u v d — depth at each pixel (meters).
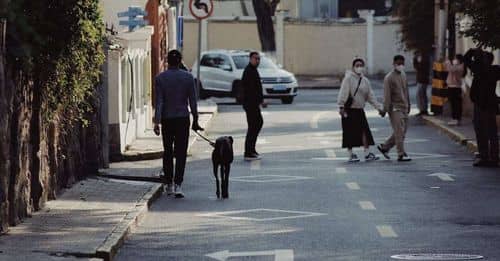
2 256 15.75
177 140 23.83
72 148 23.86
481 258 16.22
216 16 85.94
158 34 41.53
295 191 24.41
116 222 18.97
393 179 26.45
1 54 16.94
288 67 82.56
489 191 24.22
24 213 19.20
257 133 31.45
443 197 23.28
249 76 31.41
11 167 18.28
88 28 20.94
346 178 26.72
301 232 18.92
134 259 16.53
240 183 25.92
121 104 30.06
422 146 35.16
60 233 17.73
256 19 78.31
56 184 22.12
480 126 29.17
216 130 41.38
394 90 30.56
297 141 36.78
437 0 48.38
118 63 29.28
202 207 22.12
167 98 23.78
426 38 63.53
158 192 23.66
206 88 59.56
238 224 19.91
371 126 42.72
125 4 37.75
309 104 56.91
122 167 27.69
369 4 91.81
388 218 20.39
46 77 20.11
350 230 19.06
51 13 19.84
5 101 17.33
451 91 40.72
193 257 16.66
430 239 18.05
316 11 89.38
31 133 19.95
